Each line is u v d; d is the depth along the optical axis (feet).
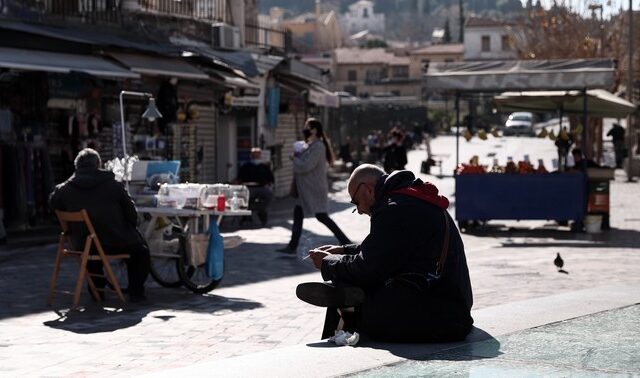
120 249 36.52
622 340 21.94
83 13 70.85
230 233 65.72
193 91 80.33
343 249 24.67
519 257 50.67
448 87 64.59
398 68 411.34
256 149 73.26
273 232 66.85
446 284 22.39
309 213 52.16
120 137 64.69
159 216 39.68
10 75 60.08
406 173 22.90
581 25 170.71
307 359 20.44
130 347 28.02
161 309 35.37
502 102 70.03
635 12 157.69
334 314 24.02
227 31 89.10
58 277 43.37
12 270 45.39
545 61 64.44
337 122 168.76
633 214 77.56
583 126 64.49
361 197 23.26
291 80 111.24
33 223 60.18
